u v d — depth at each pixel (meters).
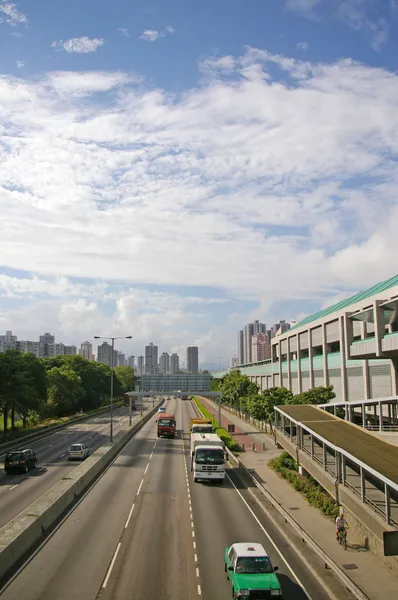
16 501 37.66
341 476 36.94
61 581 23.12
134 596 21.64
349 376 66.38
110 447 63.16
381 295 56.34
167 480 47.84
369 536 29.22
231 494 42.62
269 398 76.56
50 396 116.19
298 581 24.02
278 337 109.00
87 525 32.19
